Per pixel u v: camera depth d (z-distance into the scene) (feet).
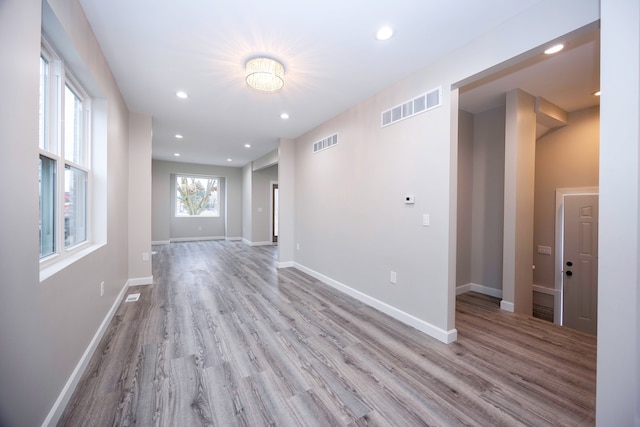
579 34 5.50
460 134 13.07
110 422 4.86
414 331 8.64
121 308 10.36
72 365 5.73
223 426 4.82
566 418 5.07
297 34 6.97
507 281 10.78
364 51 7.73
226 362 6.82
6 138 3.44
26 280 3.89
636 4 3.49
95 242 8.44
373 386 5.95
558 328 9.00
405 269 9.27
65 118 6.41
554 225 13.21
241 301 11.26
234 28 6.74
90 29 6.68
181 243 27.94
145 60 8.18
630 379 3.56
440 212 8.09
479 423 4.94
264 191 27.50
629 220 3.56
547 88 10.47
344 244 12.48
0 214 3.33
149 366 6.60
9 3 3.47
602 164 3.80
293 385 5.96
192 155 23.49
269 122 14.14
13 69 3.57
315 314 9.96
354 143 11.73
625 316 3.59
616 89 3.66
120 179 10.66
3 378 3.39
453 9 6.07
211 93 10.52
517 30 6.25
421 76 8.65
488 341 8.07
